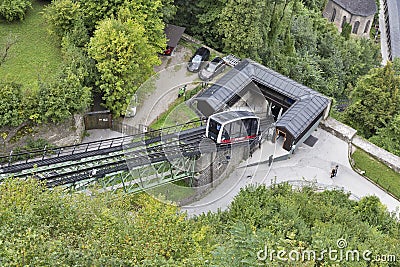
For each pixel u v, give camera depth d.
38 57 34.88
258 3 40.25
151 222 18.03
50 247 14.71
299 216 22.55
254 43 41.16
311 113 33.22
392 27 81.25
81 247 15.42
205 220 21.38
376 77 38.75
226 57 39.19
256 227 20.61
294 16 55.41
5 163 29.25
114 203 20.53
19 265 13.77
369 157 34.78
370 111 38.56
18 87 30.03
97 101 33.84
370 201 25.64
